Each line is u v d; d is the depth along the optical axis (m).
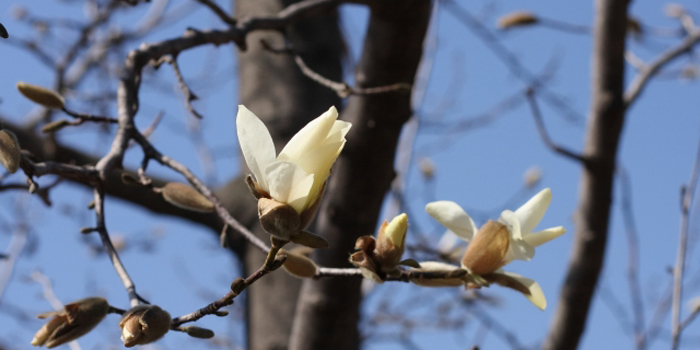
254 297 3.75
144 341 2.24
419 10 2.58
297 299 3.65
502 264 2.29
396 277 2.27
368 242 2.26
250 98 4.22
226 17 2.54
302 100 4.16
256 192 2.21
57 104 2.39
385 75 2.73
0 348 4.03
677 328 2.61
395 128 2.83
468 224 2.29
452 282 2.29
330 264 2.94
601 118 3.32
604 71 3.34
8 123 3.60
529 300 2.29
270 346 3.52
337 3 2.60
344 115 2.92
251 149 2.20
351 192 2.91
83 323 2.27
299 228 2.20
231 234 3.95
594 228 3.38
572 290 3.42
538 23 3.47
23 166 2.31
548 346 3.48
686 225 2.75
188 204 2.36
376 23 2.67
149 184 2.37
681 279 2.68
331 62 4.32
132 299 2.28
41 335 2.27
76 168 2.34
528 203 2.29
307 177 2.19
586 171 3.36
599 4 3.37
